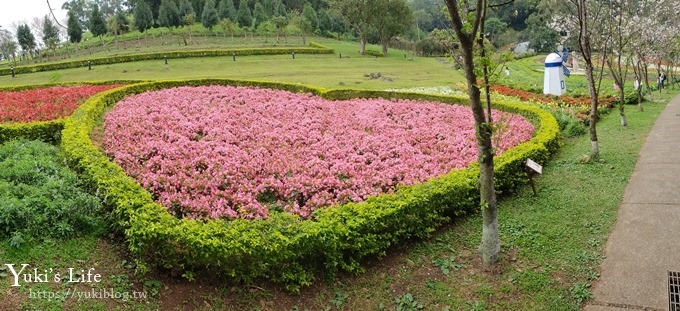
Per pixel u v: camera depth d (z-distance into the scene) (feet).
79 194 23.65
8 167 26.50
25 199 21.63
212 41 212.02
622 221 25.32
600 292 19.48
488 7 19.83
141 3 218.79
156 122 41.55
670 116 58.08
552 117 49.14
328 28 262.88
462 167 33.96
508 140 40.88
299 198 29.45
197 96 55.21
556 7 67.97
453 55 21.24
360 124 46.14
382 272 21.74
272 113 48.96
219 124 42.57
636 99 75.77
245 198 27.55
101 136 38.55
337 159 35.63
